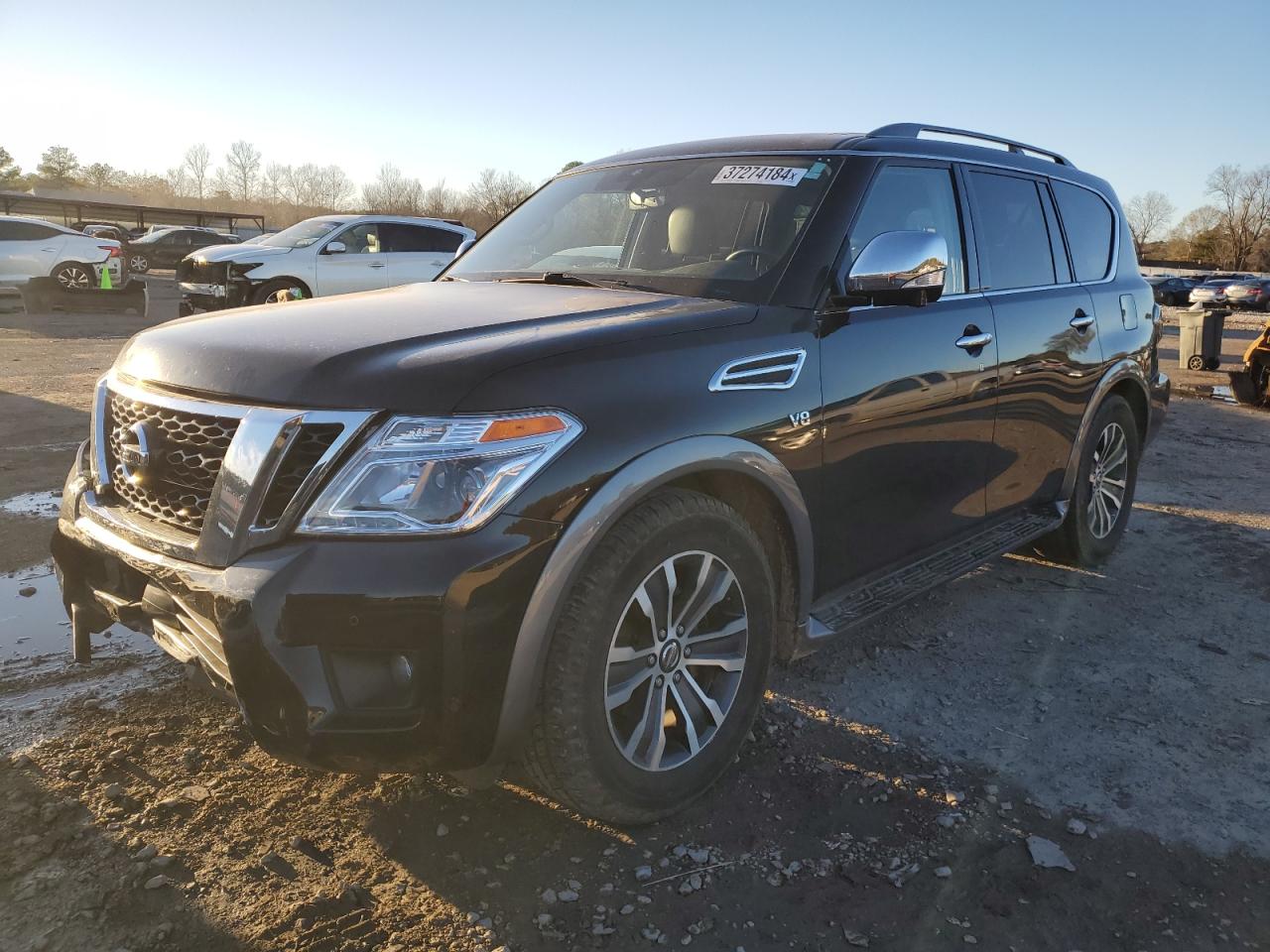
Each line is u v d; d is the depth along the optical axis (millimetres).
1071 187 4312
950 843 2389
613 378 2199
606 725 2195
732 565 2441
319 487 1954
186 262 13562
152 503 2234
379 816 2412
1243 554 4824
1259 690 3293
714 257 2980
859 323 2854
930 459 3176
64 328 13969
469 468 1963
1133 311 4551
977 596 4152
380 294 2949
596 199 3521
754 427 2457
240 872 2182
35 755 2617
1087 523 4414
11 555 4172
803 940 2043
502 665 1996
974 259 3508
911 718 3031
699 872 2248
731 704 2523
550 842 2340
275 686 1913
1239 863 2350
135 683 3057
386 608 1901
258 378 2096
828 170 3078
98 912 2031
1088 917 2139
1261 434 8430
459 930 2025
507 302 2697
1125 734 2969
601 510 2090
